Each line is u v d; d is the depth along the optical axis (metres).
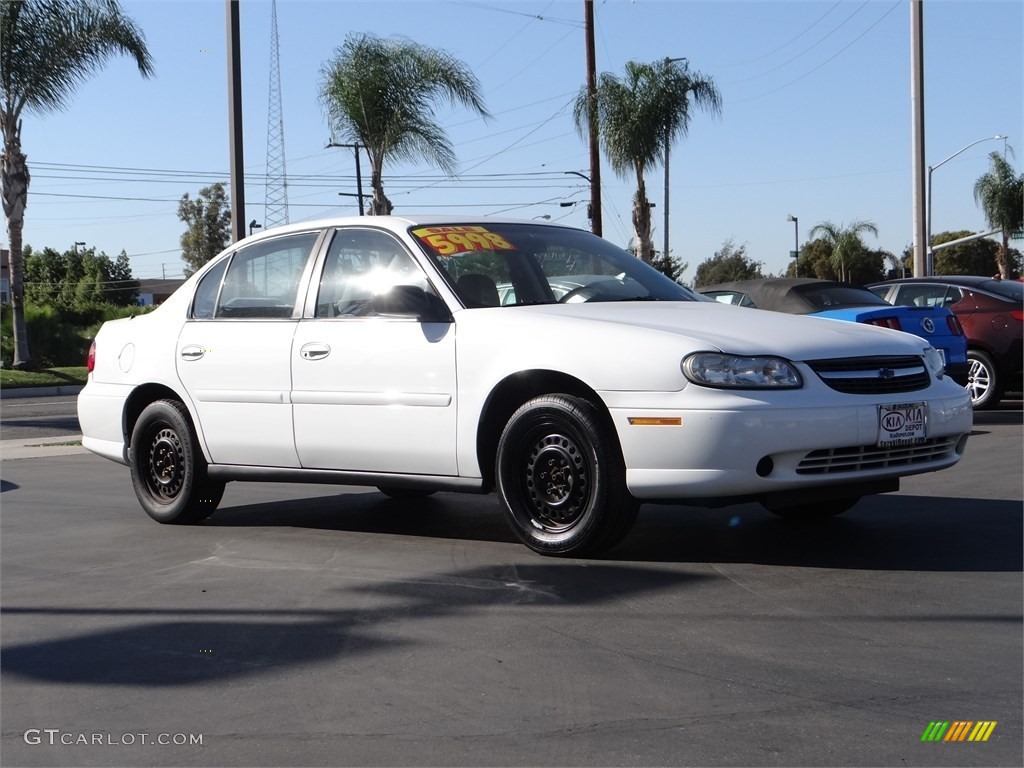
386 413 5.73
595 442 5.09
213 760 3.20
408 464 5.71
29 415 19.08
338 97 24.66
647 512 6.63
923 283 13.24
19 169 28.56
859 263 56.19
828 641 4.05
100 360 7.25
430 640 4.20
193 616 4.68
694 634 4.16
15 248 29.20
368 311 5.93
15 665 4.12
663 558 5.38
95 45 26.64
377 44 24.91
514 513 5.43
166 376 6.71
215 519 7.01
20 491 8.75
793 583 4.86
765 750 3.12
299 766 3.13
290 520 6.86
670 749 3.14
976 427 10.99
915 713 3.37
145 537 6.48
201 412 6.54
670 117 25.08
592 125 25.53
